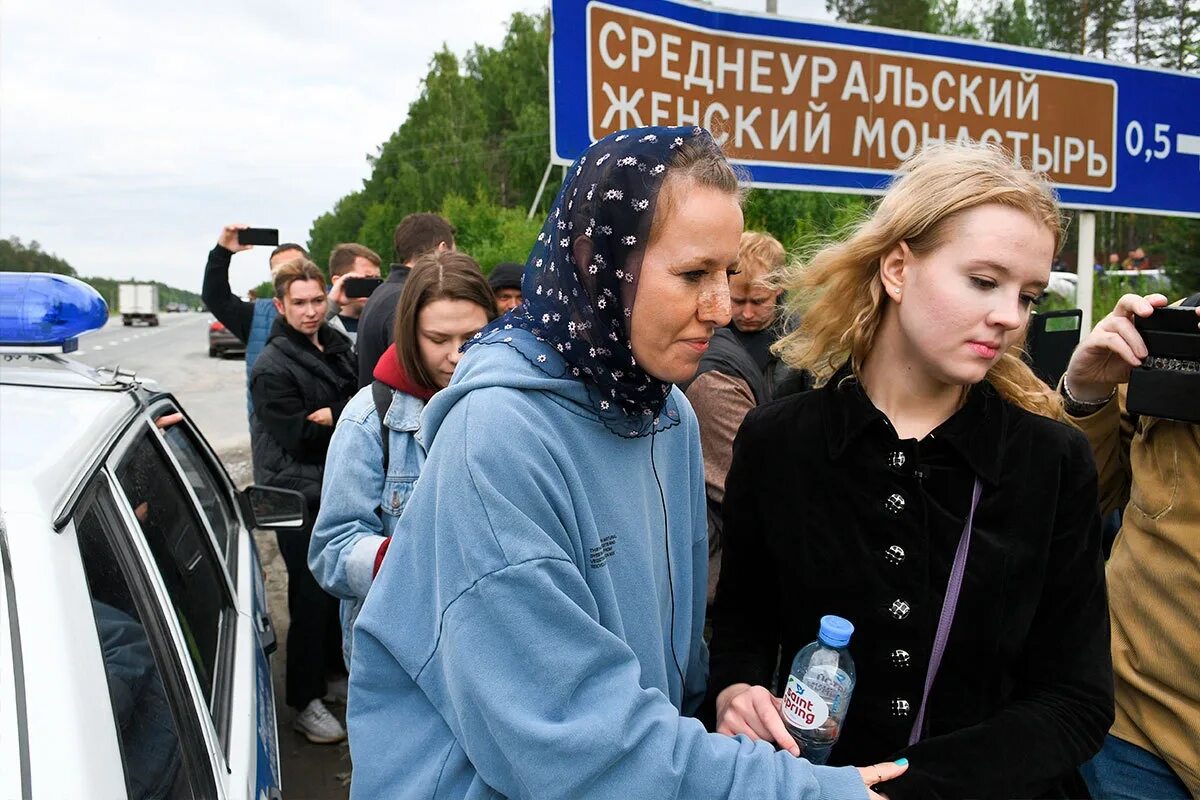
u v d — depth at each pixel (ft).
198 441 8.04
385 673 3.23
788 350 4.32
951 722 3.74
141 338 104.42
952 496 3.68
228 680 4.90
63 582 3.29
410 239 12.26
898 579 3.71
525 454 2.85
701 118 11.03
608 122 10.27
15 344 5.31
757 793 2.79
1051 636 3.78
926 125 12.57
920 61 12.38
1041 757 3.45
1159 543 4.46
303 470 10.04
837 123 11.98
